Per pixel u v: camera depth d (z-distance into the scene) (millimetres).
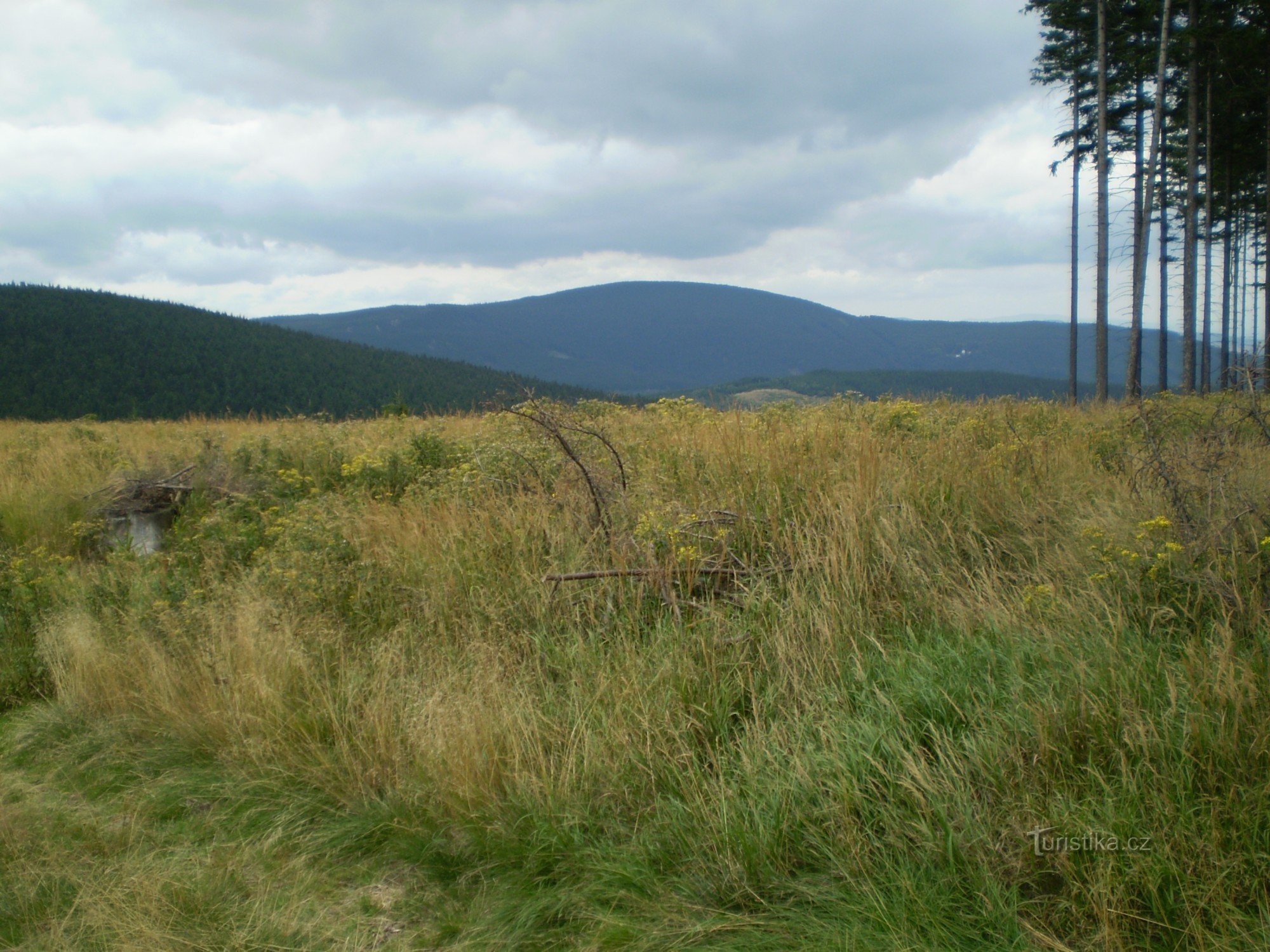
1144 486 4531
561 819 2928
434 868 2857
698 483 5770
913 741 2852
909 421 7664
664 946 2354
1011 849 2428
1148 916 2170
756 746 3031
